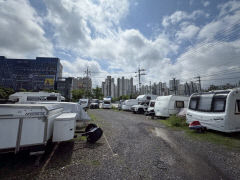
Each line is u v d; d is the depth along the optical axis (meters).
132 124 9.05
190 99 8.29
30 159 3.41
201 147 4.54
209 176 2.73
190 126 6.84
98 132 4.92
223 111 6.05
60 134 3.83
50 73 72.75
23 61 73.50
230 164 3.29
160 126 8.41
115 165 3.18
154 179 2.60
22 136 3.02
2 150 2.86
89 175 2.72
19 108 3.03
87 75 39.97
